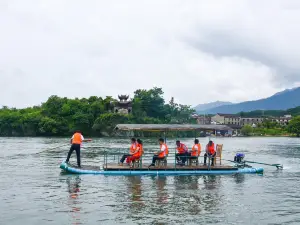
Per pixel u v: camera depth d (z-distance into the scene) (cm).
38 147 5728
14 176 2436
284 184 2269
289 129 15788
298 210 1602
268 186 2188
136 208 1567
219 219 1430
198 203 1683
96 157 3984
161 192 1917
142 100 14212
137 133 9100
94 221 1373
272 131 17062
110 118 11250
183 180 2317
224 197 1833
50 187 2031
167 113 14950
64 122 11681
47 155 4212
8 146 5991
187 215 1473
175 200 1734
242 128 17262
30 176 2434
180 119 15450
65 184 2127
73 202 1670
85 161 3531
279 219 1454
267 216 1495
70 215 1452
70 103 12212
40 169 2820
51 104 12281
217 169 2664
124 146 6103
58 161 3472
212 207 1616
